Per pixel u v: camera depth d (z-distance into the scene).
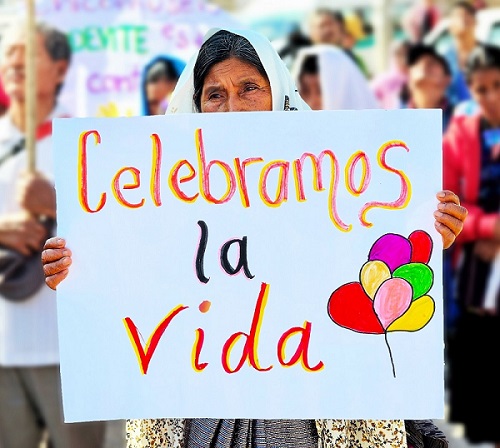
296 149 2.62
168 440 2.74
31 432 4.59
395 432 2.65
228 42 2.72
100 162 2.65
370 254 2.59
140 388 2.62
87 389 2.63
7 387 4.53
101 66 4.79
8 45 4.62
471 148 5.00
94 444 4.65
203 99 2.76
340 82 5.44
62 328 2.63
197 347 2.62
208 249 2.63
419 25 6.49
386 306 2.58
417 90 5.50
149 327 2.62
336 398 2.58
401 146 2.60
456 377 5.07
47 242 2.65
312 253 2.61
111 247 2.64
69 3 4.81
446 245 2.63
